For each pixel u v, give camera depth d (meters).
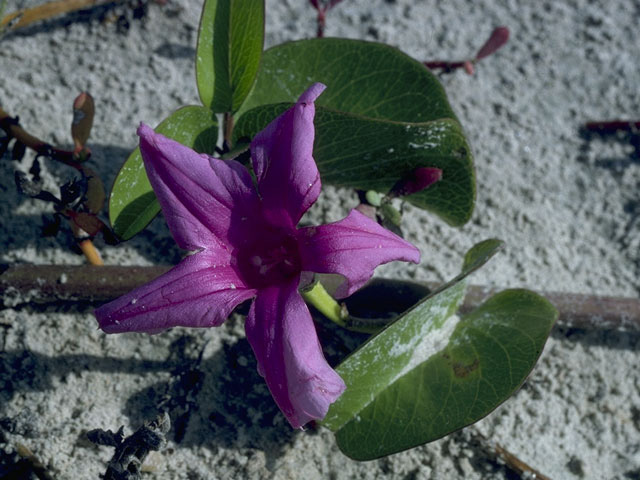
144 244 0.25
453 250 0.25
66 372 0.23
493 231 0.26
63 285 0.23
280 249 0.20
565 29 0.29
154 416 0.23
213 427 0.23
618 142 0.27
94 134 0.26
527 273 0.26
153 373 0.23
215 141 0.23
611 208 0.26
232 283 0.20
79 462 0.22
